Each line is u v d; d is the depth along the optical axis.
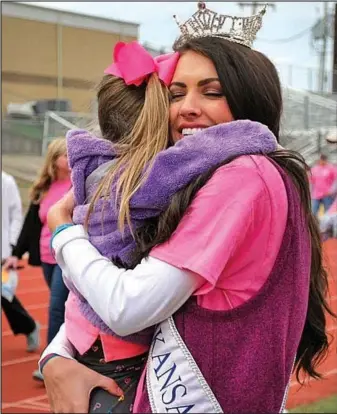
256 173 1.35
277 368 1.36
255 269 1.36
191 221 1.32
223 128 1.41
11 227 4.85
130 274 1.34
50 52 15.37
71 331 1.53
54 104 14.92
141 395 1.38
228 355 1.34
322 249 1.63
